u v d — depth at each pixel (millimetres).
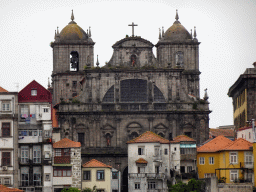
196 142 182750
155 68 184125
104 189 162625
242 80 178875
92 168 163000
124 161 180000
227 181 161000
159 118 183750
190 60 196500
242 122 182875
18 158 157000
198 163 171125
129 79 184125
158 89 184375
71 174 159750
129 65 184500
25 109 159375
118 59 184375
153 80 184375
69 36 197875
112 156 179875
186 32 197500
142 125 183250
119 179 169250
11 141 156375
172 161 170625
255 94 177500
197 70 196250
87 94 183375
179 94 184625
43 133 158750
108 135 182625
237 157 161750
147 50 185000
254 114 177000
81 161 178500
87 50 197625
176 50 196125
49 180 158500
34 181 158000
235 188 156625
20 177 157375
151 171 169000
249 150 161625
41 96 160000
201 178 166750
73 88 197375
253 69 178625
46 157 158500
